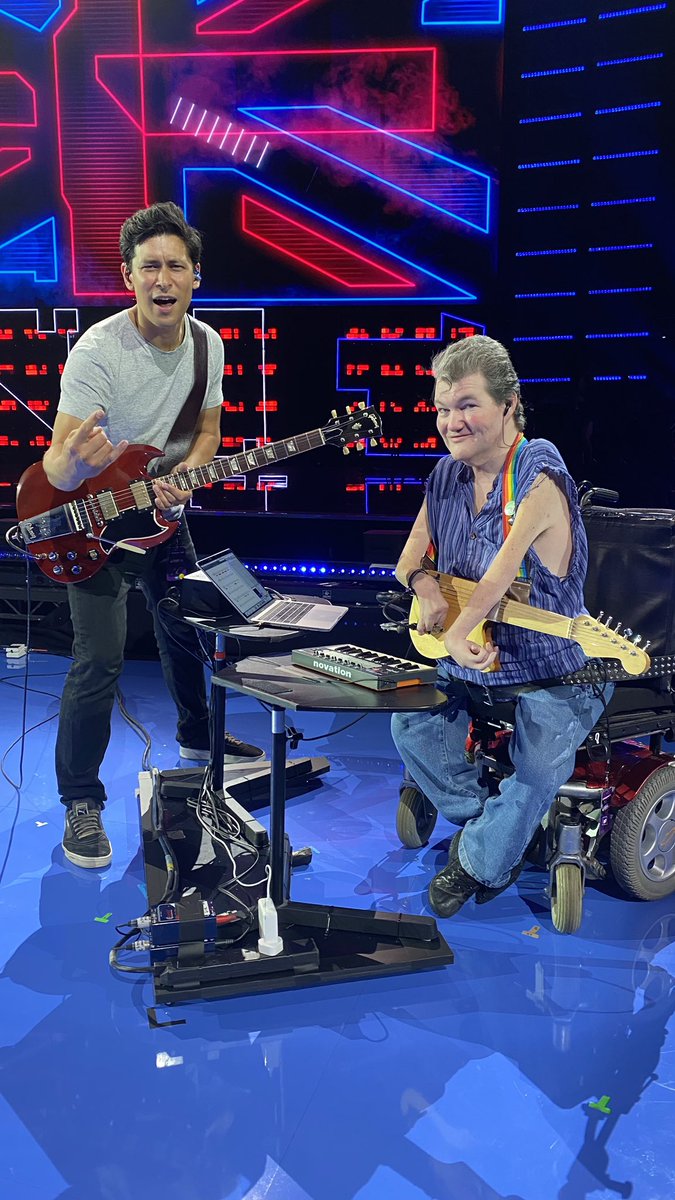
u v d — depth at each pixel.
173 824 2.71
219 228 5.04
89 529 2.65
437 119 4.69
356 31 4.66
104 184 5.11
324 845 2.82
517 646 2.24
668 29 4.23
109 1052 1.89
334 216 4.91
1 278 5.32
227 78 4.84
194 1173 1.60
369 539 4.72
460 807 2.50
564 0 4.39
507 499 2.16
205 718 3.35
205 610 2.46
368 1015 2.03
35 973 2.16
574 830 2.32
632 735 2.49
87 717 2.67
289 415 5.16
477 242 4.80
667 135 4.34
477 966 2.22
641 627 2.47
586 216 4.60
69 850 2.68
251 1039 1.94
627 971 2.21
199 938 2.08
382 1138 1.68
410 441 5.04
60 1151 1.64
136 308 2.70
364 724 3.96
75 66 4.96
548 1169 1.61
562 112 4.53
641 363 4.65
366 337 5.00
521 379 4.89
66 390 2.58
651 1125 1.72
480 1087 1.81
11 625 4.96
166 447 2.84
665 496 4.73
